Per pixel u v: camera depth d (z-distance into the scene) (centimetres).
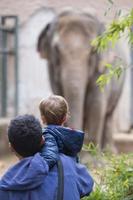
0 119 1809
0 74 1922
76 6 2059
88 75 1374
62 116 545
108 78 659
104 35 639
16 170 505
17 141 512
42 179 501
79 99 1337
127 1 1902
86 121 1427
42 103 547
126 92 2056
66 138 528
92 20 1395
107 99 1454
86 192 531
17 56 1917
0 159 1669
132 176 634
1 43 1933
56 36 1395
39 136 515
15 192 501
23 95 2070
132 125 2077
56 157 516
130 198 621
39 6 2067
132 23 626
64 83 1352
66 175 514
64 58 1364
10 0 2078
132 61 1944
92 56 1367
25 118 516
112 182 633
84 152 1157
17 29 1900
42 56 1459
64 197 507
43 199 502
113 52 1401
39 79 2069
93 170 720
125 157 659
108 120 1546
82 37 1370
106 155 718
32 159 505
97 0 2038
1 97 1923
